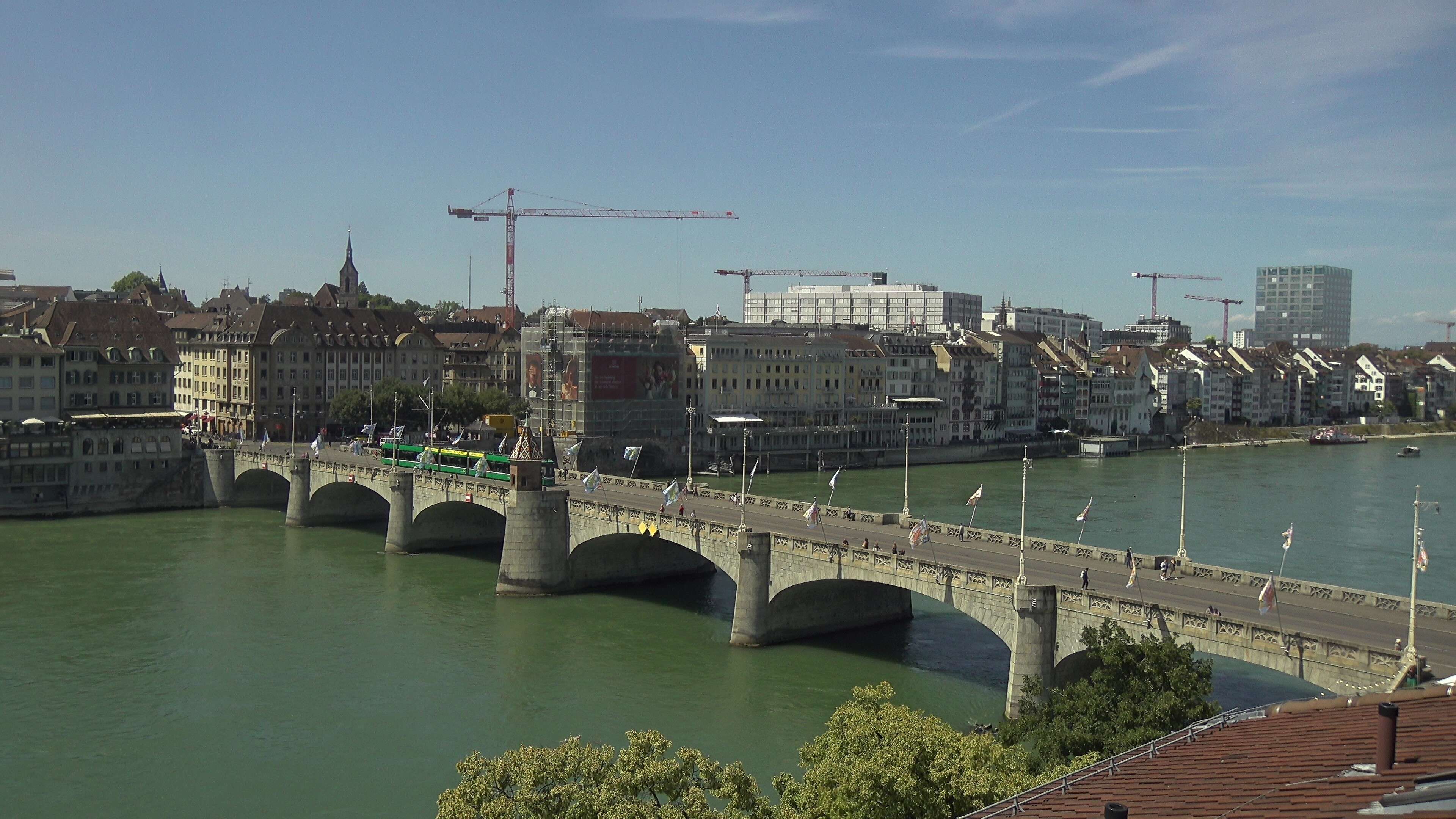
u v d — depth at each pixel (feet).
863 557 307.37
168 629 355.97
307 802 230.89
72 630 352.69
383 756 254.47
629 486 495.82
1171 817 87.61
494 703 287.48
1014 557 319.47
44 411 611.47
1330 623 238.27
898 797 153.69
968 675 309.63
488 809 142.20
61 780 240.94
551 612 384.47
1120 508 621.72
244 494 635.66
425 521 493.36
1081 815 96.37
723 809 222.89
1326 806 79.10
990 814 107.34
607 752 153.99
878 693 181.37
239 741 262.47
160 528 553.64
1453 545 500.33
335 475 542.16
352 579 433.48
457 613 380.99
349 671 314.55
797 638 346.13
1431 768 83.10
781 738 261.85
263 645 338.54
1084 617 251.60
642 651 334.24
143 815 224.74
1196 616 231.71
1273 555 470.80
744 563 337.52
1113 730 187.11
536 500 408.67
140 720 275.39
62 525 559.79
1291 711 122.93
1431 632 230.07
